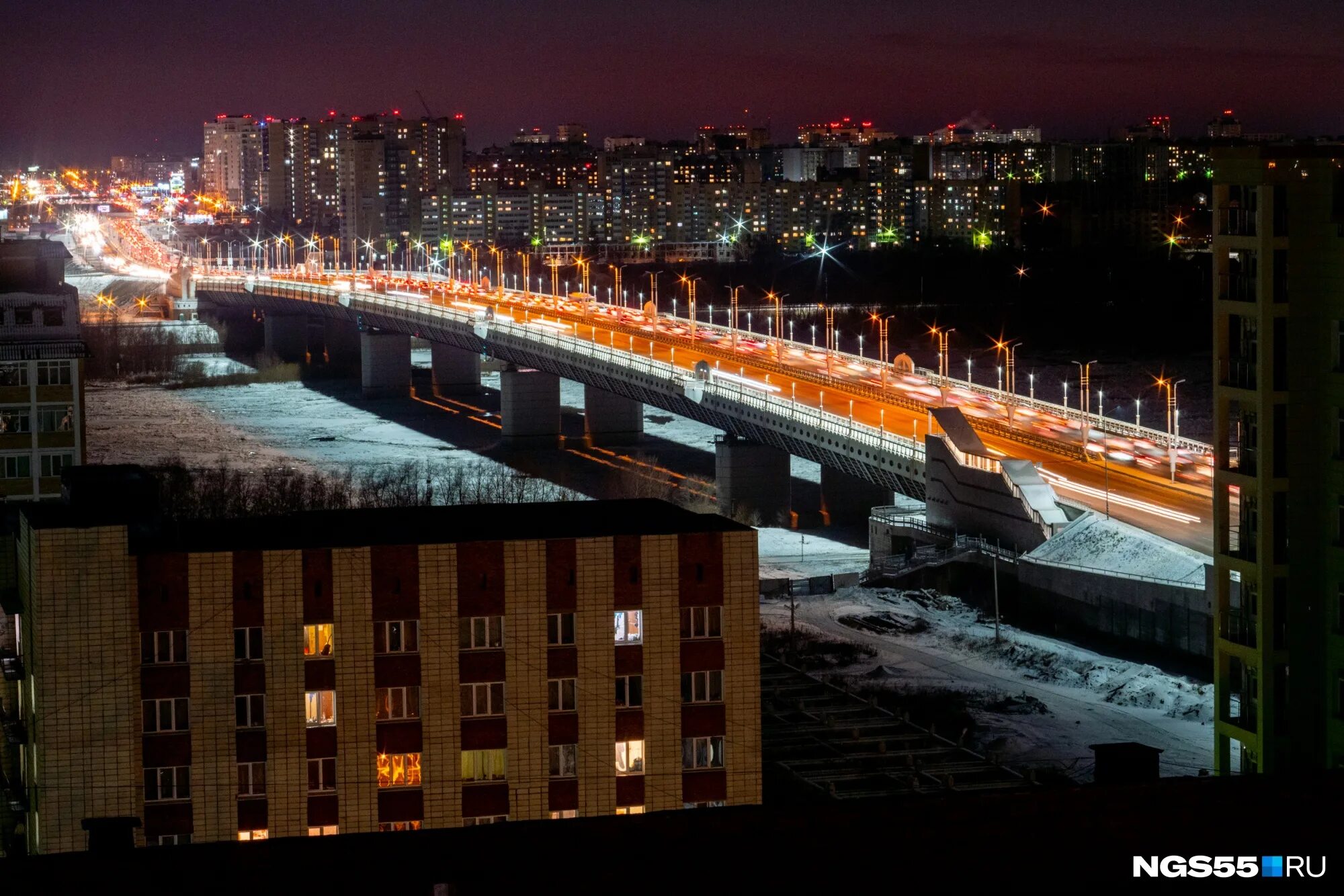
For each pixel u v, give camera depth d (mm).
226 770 87938
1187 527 184375
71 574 85812
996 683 156000
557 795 90188
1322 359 88125
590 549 89625
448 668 89062
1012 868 42500
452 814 89562
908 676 158500
